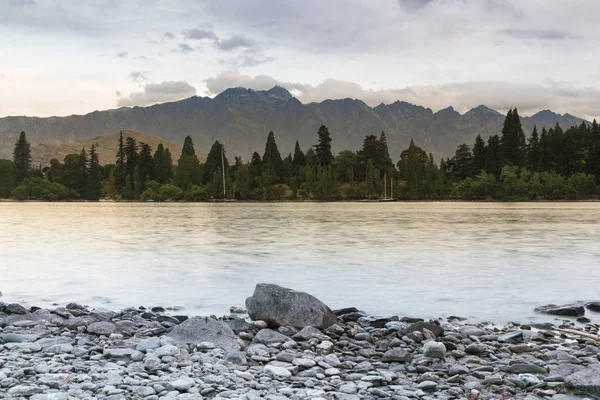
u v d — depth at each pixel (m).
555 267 24.86
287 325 13.03
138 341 11.44
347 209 119.31
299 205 160.75
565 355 10.17
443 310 15.95
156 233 47.47
